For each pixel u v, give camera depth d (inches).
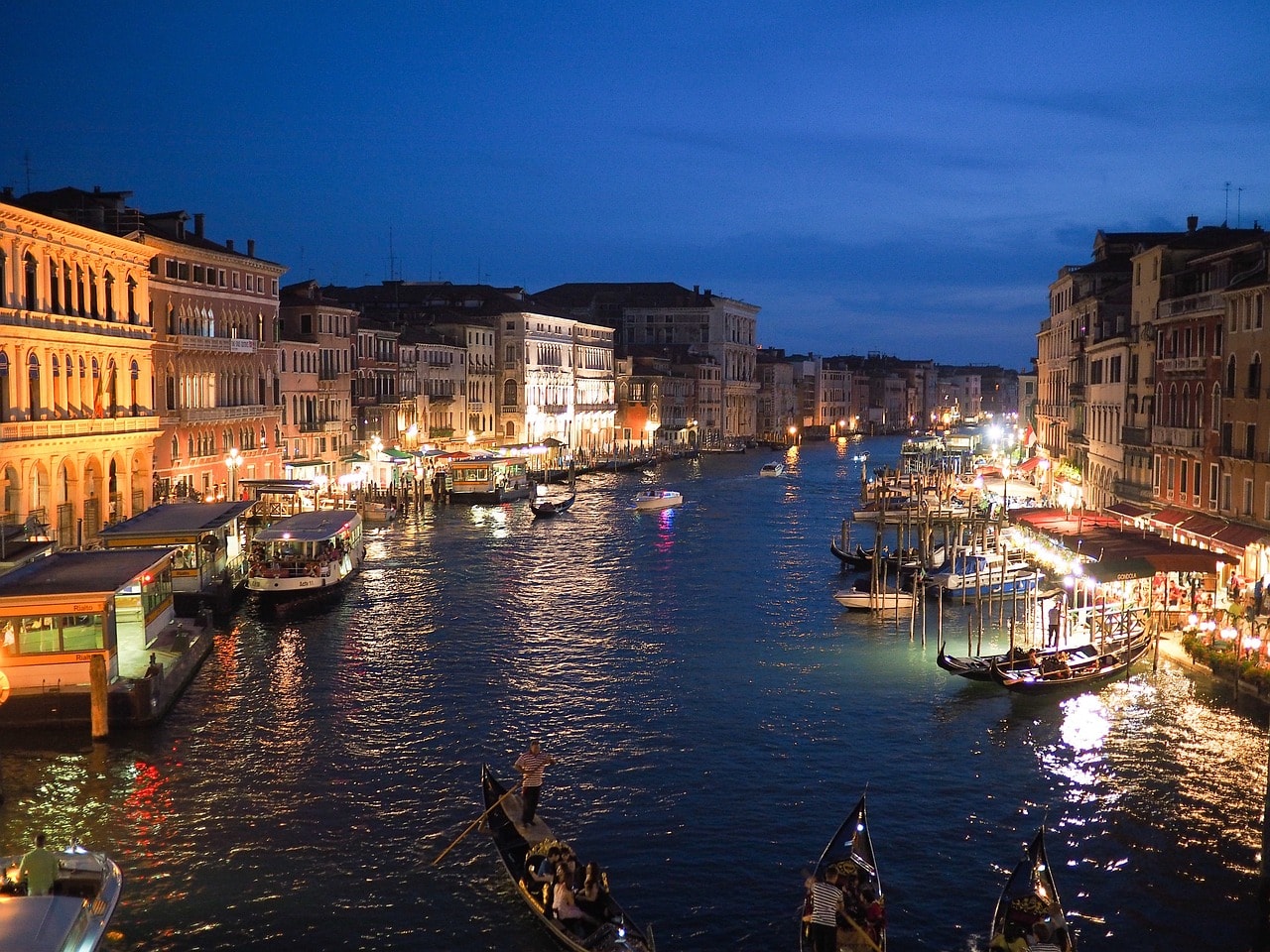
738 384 7101.4
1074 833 1030.4
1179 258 2128.4
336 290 5068.9
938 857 988.6
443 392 4375.0
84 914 750.5
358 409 3695.9
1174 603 1657.2
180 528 1833.2
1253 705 1332.4
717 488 4276.6
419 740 1262.3
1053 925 810.8
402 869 966.4
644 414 5984.3
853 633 1760.6
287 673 1508.4
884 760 1200.8
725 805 1091.3
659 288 6939.0
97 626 1254.9
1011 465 4001.0
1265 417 1630.2
